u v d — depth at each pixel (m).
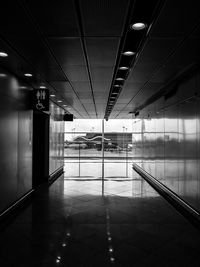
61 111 14.12
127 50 4.51
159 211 6.55
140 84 7.41
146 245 4.40
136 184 10.59
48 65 5.41
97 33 3.70
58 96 9.66
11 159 6.21
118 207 6.92
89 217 6.00
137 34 3.83
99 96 9.63
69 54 4.67
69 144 25.86
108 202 7.47
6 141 5.88
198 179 5.84
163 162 9.13
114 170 16.08
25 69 5.79
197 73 5.82
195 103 6.04
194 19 3.28
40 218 5.89
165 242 4.53
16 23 3.39
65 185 10.25
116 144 25.97
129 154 25.92
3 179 5.69
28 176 7.66
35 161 10.41
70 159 26.16
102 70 5.77
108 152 26.11
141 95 9.40
